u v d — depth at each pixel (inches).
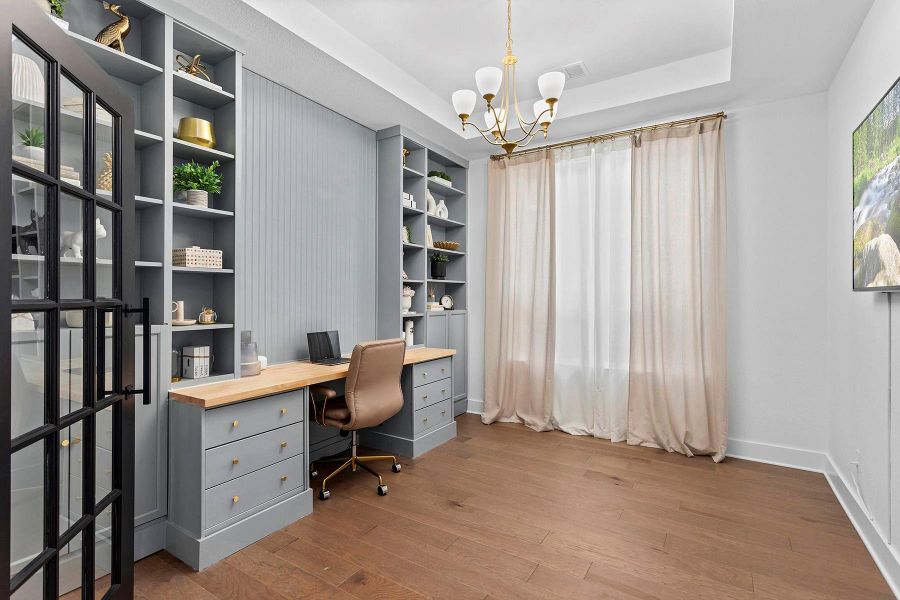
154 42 88.0
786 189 128.5
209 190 97.9
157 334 85.4
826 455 121.4
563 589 71.8
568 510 99.6
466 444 146.5
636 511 99.1
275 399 93.2
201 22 91.6
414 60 129.6
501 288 175.0
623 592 71.1
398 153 151.8
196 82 92.0
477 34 116.6
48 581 46.7
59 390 48.0
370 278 153.2
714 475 120.0
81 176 53.2
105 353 58.4
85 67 52.9
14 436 41.8
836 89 113.5
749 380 133.3
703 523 93.7
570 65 131.0
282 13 97.1
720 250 132.7
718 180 133.6
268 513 89.7
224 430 83.3
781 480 116.6
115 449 61.5
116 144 61.8
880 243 75.7
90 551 55.1
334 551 83.3
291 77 116.6
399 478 118.1
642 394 144.7
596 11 106.7
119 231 62.0
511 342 171.0
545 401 162.2
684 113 141.8
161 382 85.6
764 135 131.9
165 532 85.1
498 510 99.6
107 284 59.8
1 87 38.3
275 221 119.0
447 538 87.7
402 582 73.7
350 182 144.6
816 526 92.6
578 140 159.6
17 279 42.3
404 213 165.8
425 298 164.1
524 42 119.9
